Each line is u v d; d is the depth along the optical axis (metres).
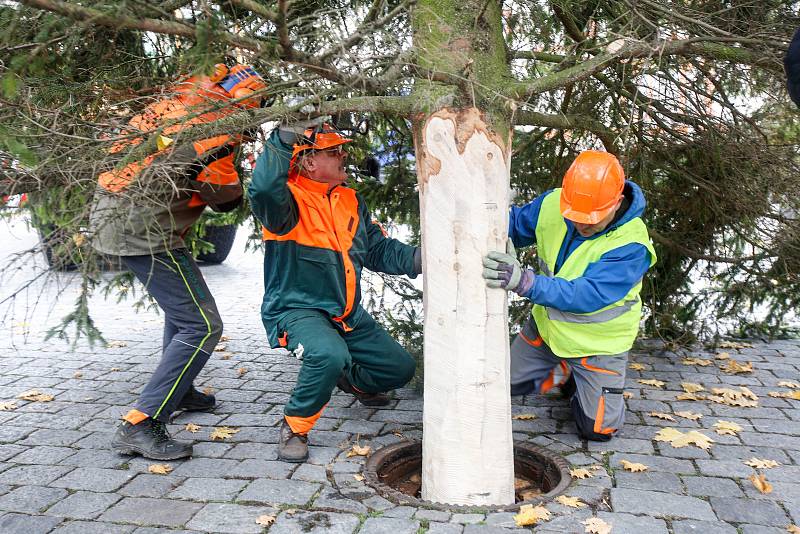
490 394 2.95
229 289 8.37
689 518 2.85
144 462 3.40
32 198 2.52
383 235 3.83
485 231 2.88
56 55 2.59
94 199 2.33
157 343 5.76
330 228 3.48
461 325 2.91
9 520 2.83
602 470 3.31
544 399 4.36
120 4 1.92
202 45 2.03
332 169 3.45
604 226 3.38
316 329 3.37
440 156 2.83
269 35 2.72
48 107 2.73
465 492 2.98
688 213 4.99
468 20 2.82
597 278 3.27
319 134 3.32
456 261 2.88
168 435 3.50
